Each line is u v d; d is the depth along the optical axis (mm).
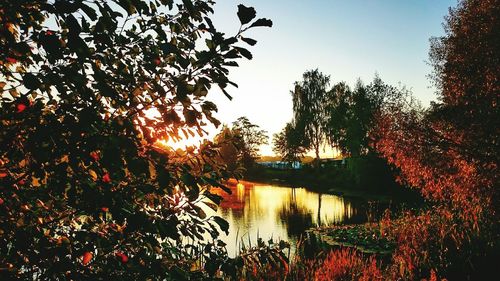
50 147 1427
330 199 29375
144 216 1596
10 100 1698
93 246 1731
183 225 1894
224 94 1620
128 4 1476
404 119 12367
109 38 1529
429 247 9000
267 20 1438
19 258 1599
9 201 1679
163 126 1737
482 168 10383
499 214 10312
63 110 1528
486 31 10703
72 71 1403
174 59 1804
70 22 1251
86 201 1521
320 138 51875
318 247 12805
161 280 1734
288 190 37875
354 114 39594
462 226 10492
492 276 7004
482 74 10773
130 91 1710
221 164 2066
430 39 13141
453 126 11297
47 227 1829
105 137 1408
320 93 51875
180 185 1826
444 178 11742
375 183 32781
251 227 17438
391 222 14125
